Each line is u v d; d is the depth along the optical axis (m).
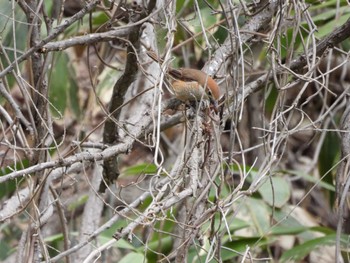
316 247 10.15
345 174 7.96
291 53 7.89
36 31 7.58
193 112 8.35
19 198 7.75
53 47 7.50
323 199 13.87
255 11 8.77
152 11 7.96
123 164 13.34
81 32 11.13
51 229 11.91
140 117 8.62
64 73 11.83
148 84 9.08
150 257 10.06
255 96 12.03
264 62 11.05
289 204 12.90
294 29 8.00
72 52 12.45
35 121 7.74
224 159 7.67
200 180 7.45
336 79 12.70
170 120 8.80
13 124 7.77
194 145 7.15
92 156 7.45
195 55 11.41
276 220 10.77
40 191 7.77
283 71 7.93
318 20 10.92
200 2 10.22
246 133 12.11
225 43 8.61
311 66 7.98
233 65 7.78
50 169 7.47
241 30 8.41
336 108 11.44
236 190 7.39
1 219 7.48
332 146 12.01
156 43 8.33
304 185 13.54
